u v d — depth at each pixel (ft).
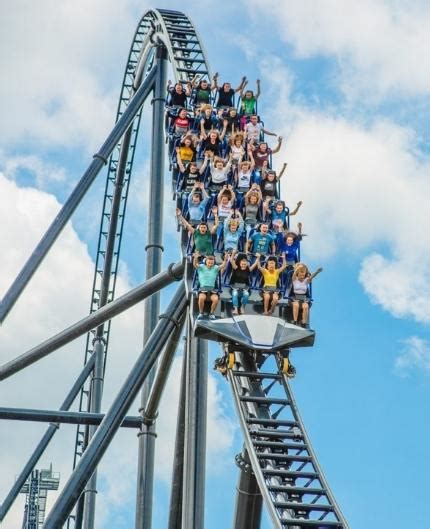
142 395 129.90
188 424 108.17
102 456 110.22
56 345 125.49
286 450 100.27
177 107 134.62
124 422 127.95
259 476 93.30
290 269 107.96
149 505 125.18
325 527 88.58
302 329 104.06
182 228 115.75
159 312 134.31
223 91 134.92
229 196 113.39
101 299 172.24
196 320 103.04
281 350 105.40
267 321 103.45
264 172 120.16
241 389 105.81
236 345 105.70
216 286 104.22
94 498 152.56
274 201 116.67
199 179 121.39
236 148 122.21
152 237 138.92
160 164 144.15
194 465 105.91
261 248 108.99
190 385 109.70
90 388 165.17
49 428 157.89
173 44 154.10
